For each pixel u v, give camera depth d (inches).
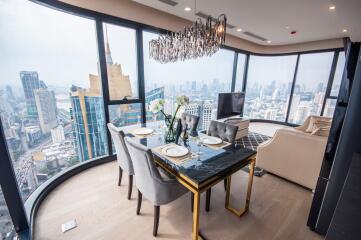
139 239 62.2
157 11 121.9
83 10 91.9
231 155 66.3
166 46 95.0
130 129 96.3
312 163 87.0
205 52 86.2
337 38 179.5
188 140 81.4
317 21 131.9
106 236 63.2
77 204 78.5
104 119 114.0
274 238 63.4
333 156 58.5
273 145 100.1
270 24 142.4
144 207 77.9
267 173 109.4
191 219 71.6
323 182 61.7
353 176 39.3
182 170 55.2
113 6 101.8
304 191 91.6
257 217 73.2
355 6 104.5
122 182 96.2
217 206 79.4
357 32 47.9
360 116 50.8
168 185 60.4
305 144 87.7
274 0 101.9
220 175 56.3
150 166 56.7
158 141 79.4
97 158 113.7
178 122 81.7
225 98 166.9
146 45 125.1
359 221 28.6
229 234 64.7
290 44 213.8
